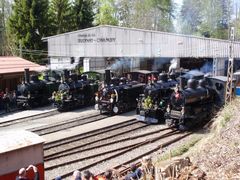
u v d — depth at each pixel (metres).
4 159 11.47
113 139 20.09
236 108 19.09
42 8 51.97
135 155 17.12
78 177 9.84
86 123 24.09
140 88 29.58
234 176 10.09
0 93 29.69
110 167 15.58
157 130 21.75
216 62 34.97
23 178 9.82
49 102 32.53
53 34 54.34
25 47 52.03
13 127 23.44
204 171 11.20
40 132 21.81
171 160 11.82
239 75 30.31
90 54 41.75
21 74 34.38
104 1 74.00
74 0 59.09
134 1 80.25
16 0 52.72
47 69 37.91
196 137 19.00
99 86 32.28
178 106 21.94
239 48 34.28
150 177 11.39
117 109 26.66
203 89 23.98
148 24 78.75
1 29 64.75
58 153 17.52
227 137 13.55
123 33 39.19
